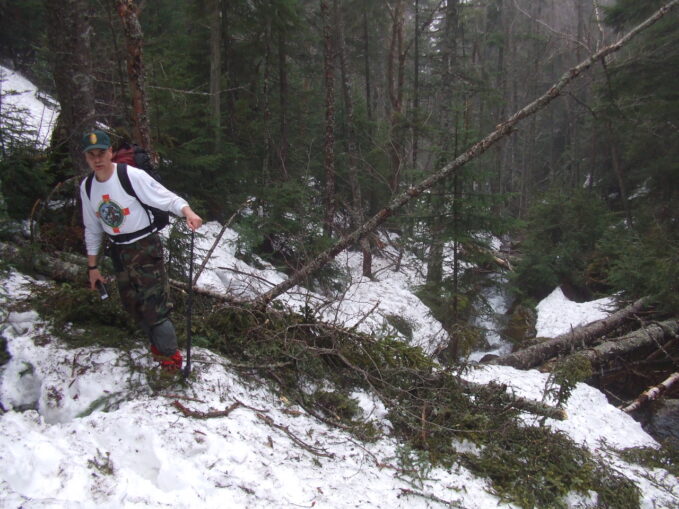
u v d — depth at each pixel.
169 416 3.12
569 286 13.62
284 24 13.16
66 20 5.39
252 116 14.39
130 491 2.48
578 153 24.66
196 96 11.52
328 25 13.13
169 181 9.67
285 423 3.62
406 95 22.02
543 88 31.66
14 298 4.11
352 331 4.82
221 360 4.02
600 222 14.09
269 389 3.98
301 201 11.13
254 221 10.55
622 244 11.95
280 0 12.62
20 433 2.71
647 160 15.49
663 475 4.50
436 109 21.36
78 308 3.98
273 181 12.55
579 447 4.39
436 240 7.77
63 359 3.56
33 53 15.73
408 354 4.77
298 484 2.90
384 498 3.07
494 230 7.46
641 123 14.89
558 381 4.59
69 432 2.90
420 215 7.73
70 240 5.75
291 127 15.91
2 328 3.71
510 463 3.81
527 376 6.48
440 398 4.39
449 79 16.14
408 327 9.55
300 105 16.09
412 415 4.12
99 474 2.56
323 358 4.69
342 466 3.29
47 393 3.34
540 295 14.20
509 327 11.40
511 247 17.64
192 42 12.95
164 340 3.35
